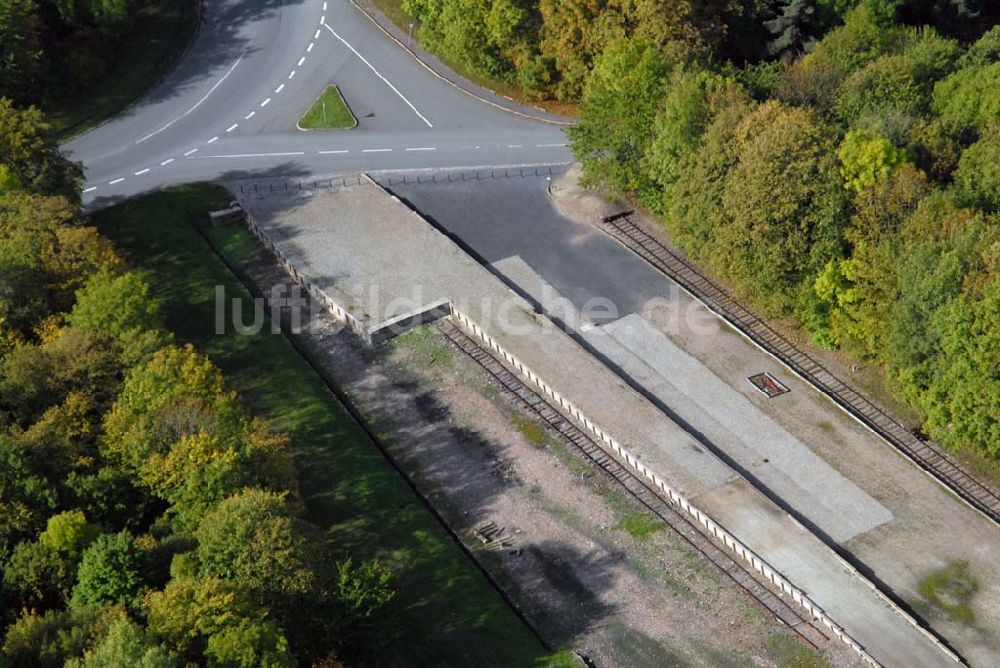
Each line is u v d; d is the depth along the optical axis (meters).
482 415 116.00
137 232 135.38
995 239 105.25
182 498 95.81
